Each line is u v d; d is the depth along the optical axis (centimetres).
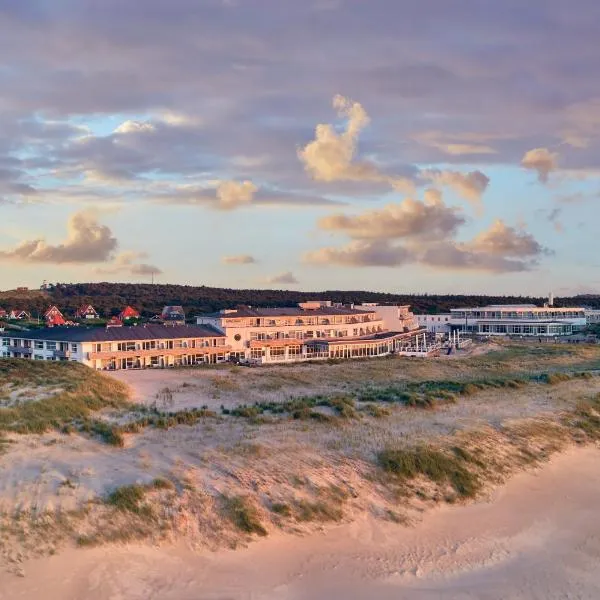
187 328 10219
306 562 2430
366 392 5816
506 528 2902
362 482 3138
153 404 5081
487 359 10162
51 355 9019
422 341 12875
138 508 2570
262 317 10812
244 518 2619
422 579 2388
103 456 3203
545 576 2475
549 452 4009
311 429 3950
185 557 2347
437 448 3638
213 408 4884
